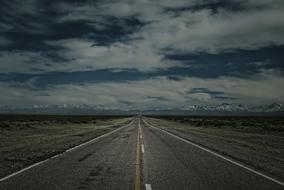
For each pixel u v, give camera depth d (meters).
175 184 9.27
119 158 14.69
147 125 62.44
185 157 15.29
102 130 41.34
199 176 10.50
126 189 8.58
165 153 16.88
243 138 29.06
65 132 35.00
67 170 11.24
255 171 11.51
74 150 17.73
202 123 69.81
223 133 36.81
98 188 8.62
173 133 36.06
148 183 9.36
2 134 29.77
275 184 9.41
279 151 18.61
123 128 48.22
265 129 47.94
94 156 15.23
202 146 20.89
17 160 13.39
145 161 13.82
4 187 8.48
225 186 9.09
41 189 8.34
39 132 34.22
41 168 11.57
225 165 12.87
